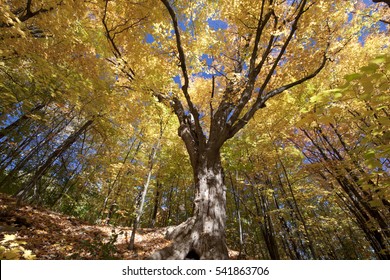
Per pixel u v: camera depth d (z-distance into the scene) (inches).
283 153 323.0
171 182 594.6
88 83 224.5
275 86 273.6
